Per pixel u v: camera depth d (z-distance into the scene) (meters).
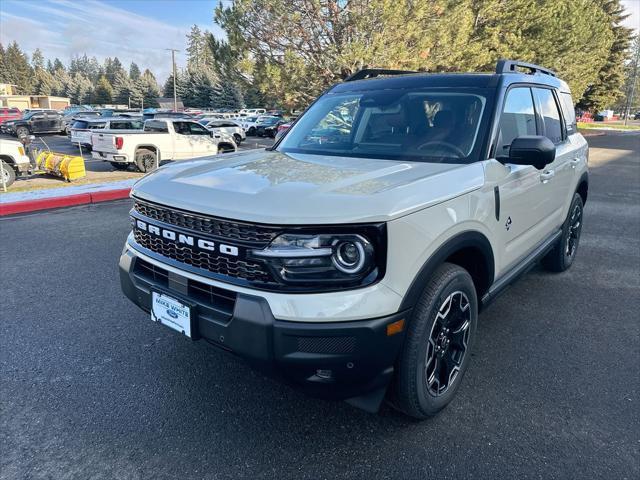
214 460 2.39
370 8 12.62
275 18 12.97
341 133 3.50
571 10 22.12
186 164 3.04
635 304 4.35
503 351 3.48
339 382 2.18
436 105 3.27
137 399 2.88
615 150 22.73
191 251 2.38
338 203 2.10
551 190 3.93
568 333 3.78
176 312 2.43
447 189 2.45
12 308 4.16
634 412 2.78
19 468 2.32
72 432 2.58
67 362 3.29
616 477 2.28
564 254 4.96
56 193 10.01
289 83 13.87
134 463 2.37
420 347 2.37
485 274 2.94
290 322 2.07
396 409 2.62
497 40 17.25
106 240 6.51
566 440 2.54
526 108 3.59
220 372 3.19
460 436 2.57
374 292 2.09
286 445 2.49
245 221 2.09
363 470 2.32
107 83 108.25
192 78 83.44
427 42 13.66
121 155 14.60
